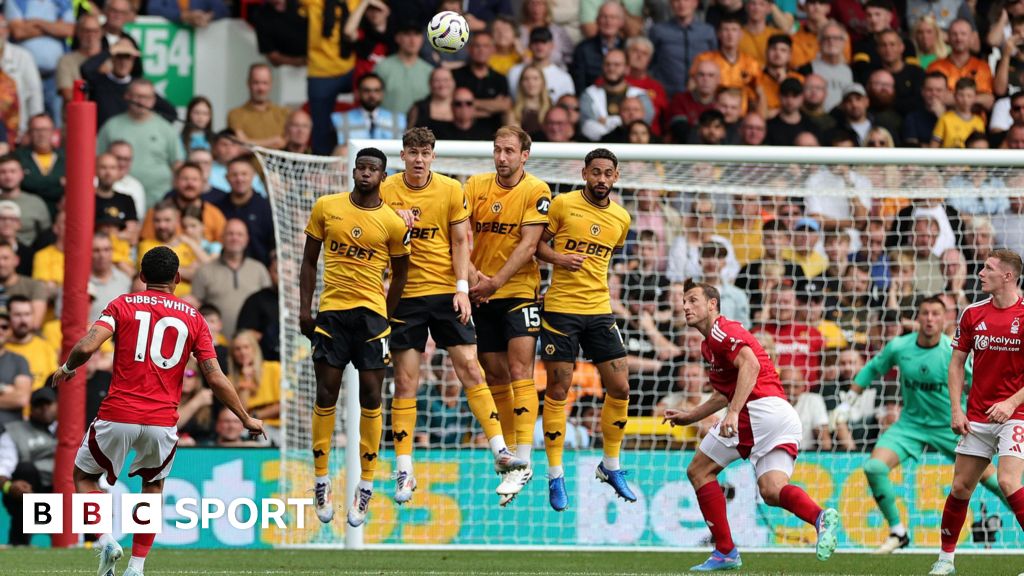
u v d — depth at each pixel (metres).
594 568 32.94
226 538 42.03
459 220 31.39
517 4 57.84
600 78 55.56
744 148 39.62
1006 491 28.45
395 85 54.88
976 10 59.75
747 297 48.25
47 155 50.47
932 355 38.59
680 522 42.53
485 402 31.83
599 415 46.47
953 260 48.88
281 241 44.50
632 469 42.56
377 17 55.59
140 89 52.66
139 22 55.59
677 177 45.72
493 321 33.19
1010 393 29.41
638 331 46.91
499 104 54.53
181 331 24.05
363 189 29.36
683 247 48.56
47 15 53.72
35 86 53.22
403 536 42.31
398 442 31.64
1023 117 57.44
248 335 47.94
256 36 55.66
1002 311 29.34
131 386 23.77
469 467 42.69
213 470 42.31
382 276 30.22
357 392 38.22
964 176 46.97
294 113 54.09
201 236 50.66
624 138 54.09
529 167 43.09
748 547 41.69
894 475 42.81
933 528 42.69
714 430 31.73
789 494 29.02
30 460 44.12
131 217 50.19
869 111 57.19
